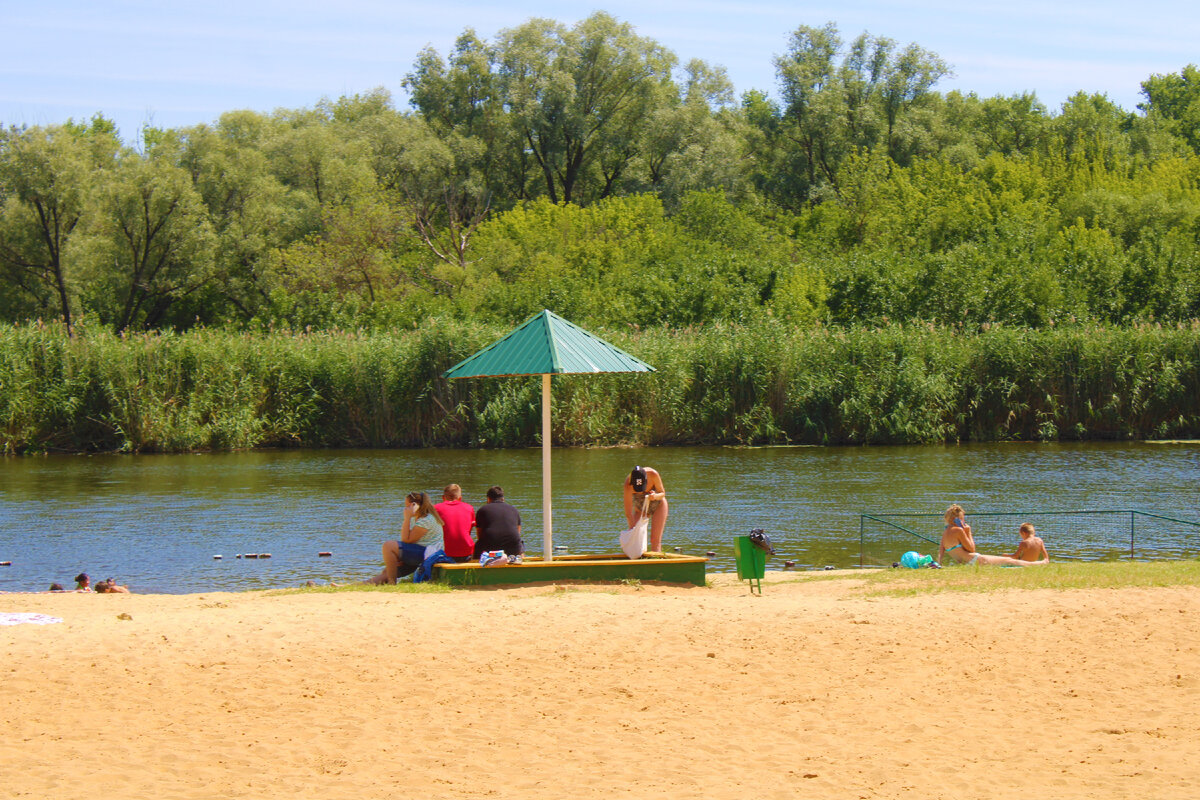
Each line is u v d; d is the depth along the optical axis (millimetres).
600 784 6988
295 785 7012
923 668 9508
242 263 63156
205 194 62219
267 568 17672
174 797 6789
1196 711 8242
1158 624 10625
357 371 39562
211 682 9211
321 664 9719
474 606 12086
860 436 39438
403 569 14891
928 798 6672
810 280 52844
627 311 48562
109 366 38156
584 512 22875
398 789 6934
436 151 73438
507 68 80812
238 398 39094
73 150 54719
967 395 40312
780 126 91000
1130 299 50719
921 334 41531
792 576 15094
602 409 39000
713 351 39969
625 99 82375
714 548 18938
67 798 6750
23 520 22328
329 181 65062
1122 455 33969
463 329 40219
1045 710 8375
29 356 37906
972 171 77500
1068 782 6879
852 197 66062
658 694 8906
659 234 65062
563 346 14227
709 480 28000
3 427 36938
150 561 18234
